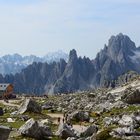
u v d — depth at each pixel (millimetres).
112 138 54125
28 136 63125
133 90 144375
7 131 42938
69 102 169375
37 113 114250
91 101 162500
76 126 92062
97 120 99938
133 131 57281
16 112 114688
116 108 124688
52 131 72688
